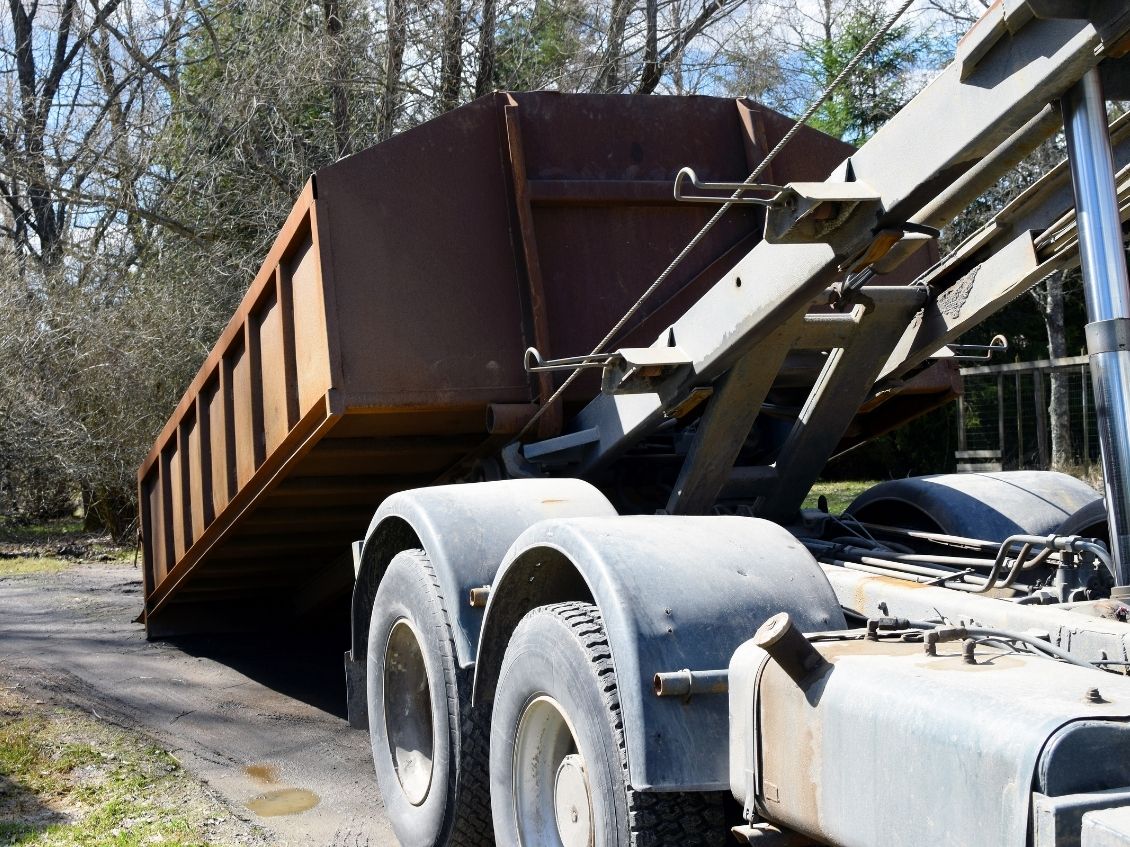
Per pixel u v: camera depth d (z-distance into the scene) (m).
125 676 7.05
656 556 2.94
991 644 2.50
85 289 18.86
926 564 3.87
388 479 5.58
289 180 17.62
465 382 4.67
